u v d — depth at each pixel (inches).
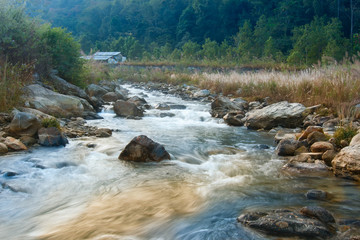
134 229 137.6
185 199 166.1
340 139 247.8
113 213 152.1
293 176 200.4
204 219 144.7
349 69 462.6
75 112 372.8
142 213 151.8
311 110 395.9
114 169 212.7
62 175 200.2
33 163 216.8
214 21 3479.3
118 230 136.9
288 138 269.4
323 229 128.4
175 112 446.6
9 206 160.4
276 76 585.6
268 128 350.9
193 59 1606.8
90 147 261.4
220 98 452.1
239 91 612.7
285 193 172.7
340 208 153.5
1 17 398.9
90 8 4753.9
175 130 342.3
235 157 244.2
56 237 132.3
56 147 256.2
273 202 161.0
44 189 180.1
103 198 169.0
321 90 443.2
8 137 251.6
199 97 635.5
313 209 140.8
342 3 2667.3
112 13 4532.5
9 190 178.5
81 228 138.9
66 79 488.7
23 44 415.8
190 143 283.9
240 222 140.7
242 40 1895.9
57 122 291.4
